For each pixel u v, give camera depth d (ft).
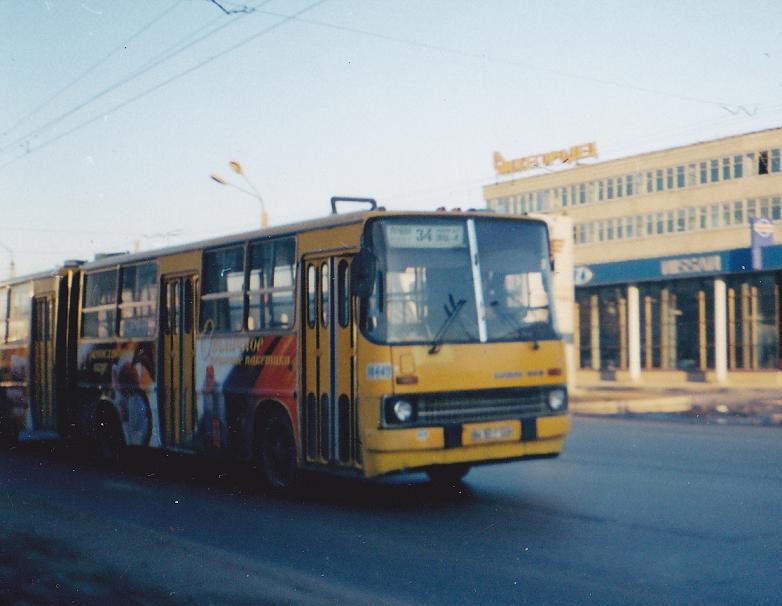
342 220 31.96
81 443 55.16
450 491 35.19
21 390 55.21
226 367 38.14
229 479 41.29
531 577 21.72
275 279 35.53
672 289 147.74
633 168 159.12
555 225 111.96
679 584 20.65
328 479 39.65
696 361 143.84
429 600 20.02
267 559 24.50
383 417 29.55
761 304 134.72
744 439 53.42
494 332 31.60
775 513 28.53
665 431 60.64
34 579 22.63
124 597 20.83
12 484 40.60
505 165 173.27
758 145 142.10
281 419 35.12
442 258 31.48
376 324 30.14
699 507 29.84
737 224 144.46
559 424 32.22
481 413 30.91
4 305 58.39
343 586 21.40
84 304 49.90
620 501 31.48
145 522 30.55
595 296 161.07
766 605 18.88
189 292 41.16
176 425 41.45
